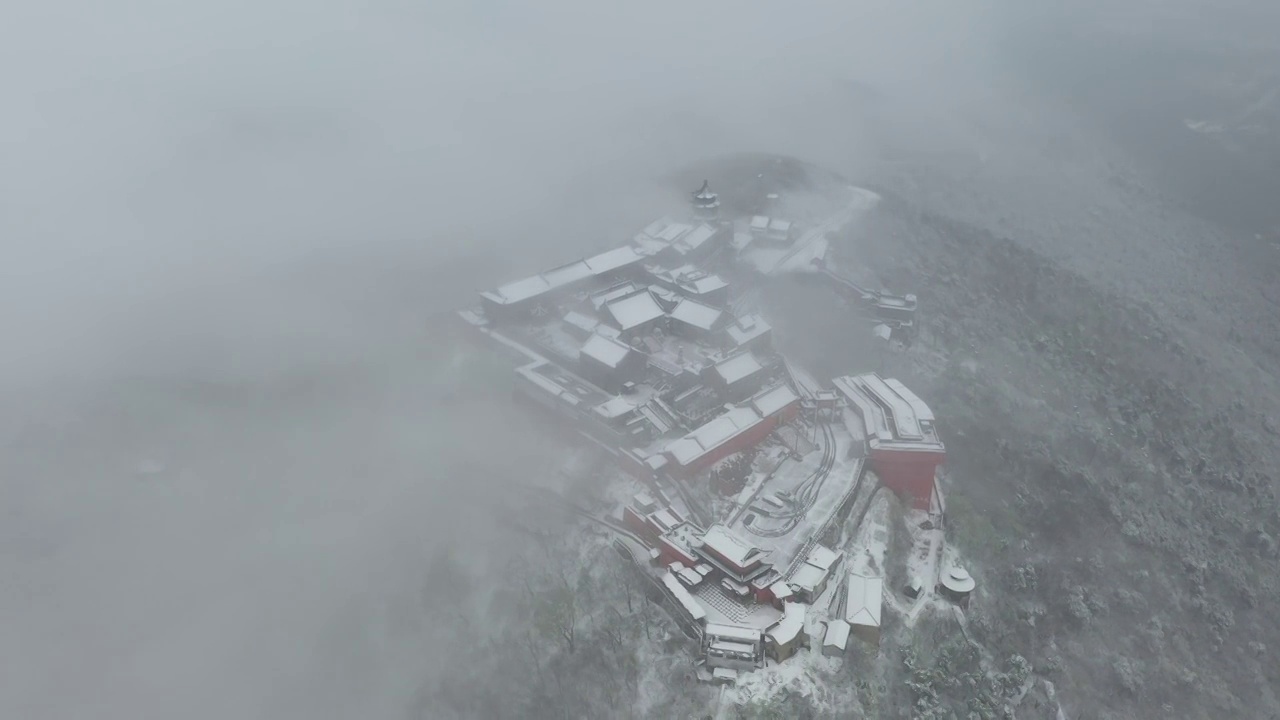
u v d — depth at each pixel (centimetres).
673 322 15375
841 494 12338
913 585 11819
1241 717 12812
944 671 11019
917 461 12900
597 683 10212
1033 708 11544
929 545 12788
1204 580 14550
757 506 12075
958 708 10756
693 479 12431
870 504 12769
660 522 11412
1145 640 12950
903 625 11250
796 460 13138
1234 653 13738
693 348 15012
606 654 10381
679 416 13375
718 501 12244
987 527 13250
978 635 11881
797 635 9969
